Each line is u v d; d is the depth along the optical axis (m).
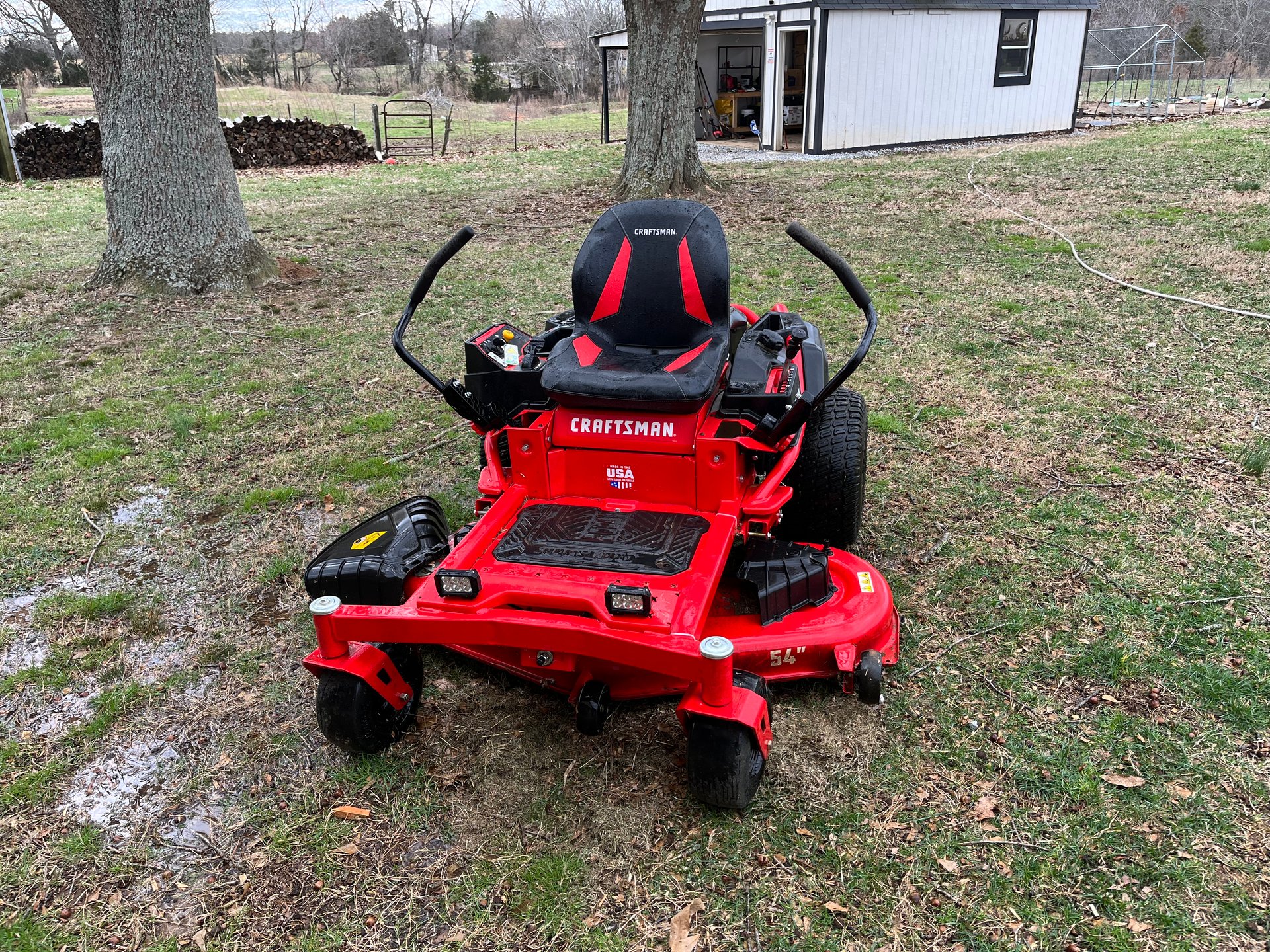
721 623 3.47
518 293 9.19
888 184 14.51
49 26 49.12
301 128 20.03
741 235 11.27
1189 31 43.75
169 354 7.66
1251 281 8.47
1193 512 4.73
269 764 3.39
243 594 4.41
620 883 2.86
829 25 17.16
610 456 3.59
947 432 5.77
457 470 5.52
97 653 4.00
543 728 3.52
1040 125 20.75
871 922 2.69
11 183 18.11
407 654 3.44
